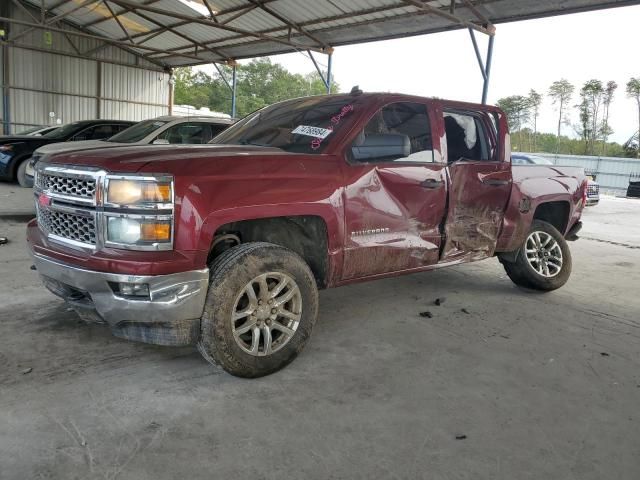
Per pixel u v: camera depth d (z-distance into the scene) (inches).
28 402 108.2
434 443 100.8
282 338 127.1
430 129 160.6
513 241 191.3
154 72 919.0
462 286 217.8
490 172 175.9
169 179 106.6
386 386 123.5
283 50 705.6
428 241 159.9
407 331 161.0
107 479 86.0
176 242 107.9
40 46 778.8
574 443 103.0
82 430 99.3
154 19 707.4
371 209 142.4
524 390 125.0
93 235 110.8
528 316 181.2
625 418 113.7
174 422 103.8
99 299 110.0
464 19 493.7
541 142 2497.5
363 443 99.7
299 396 116.7
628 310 195.0
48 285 125.0
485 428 107.0
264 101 2237.9
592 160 1253.1
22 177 426.3
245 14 614.2
